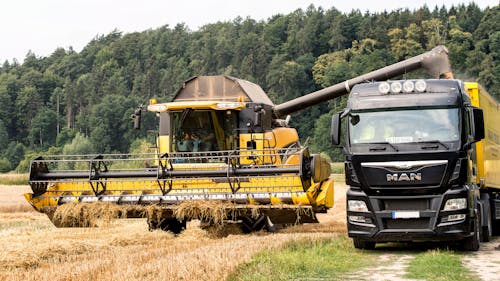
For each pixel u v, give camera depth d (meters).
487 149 16.45
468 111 13.49
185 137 17.78
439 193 13.05
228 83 18.44
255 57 194.75
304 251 12.17
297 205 14.61
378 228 13.20
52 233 15.70
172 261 10.05
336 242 13.82
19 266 10.89
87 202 15.90
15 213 26.03
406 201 13.18
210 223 15.46
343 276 9.80
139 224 18.92
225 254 10.78
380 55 172.75
